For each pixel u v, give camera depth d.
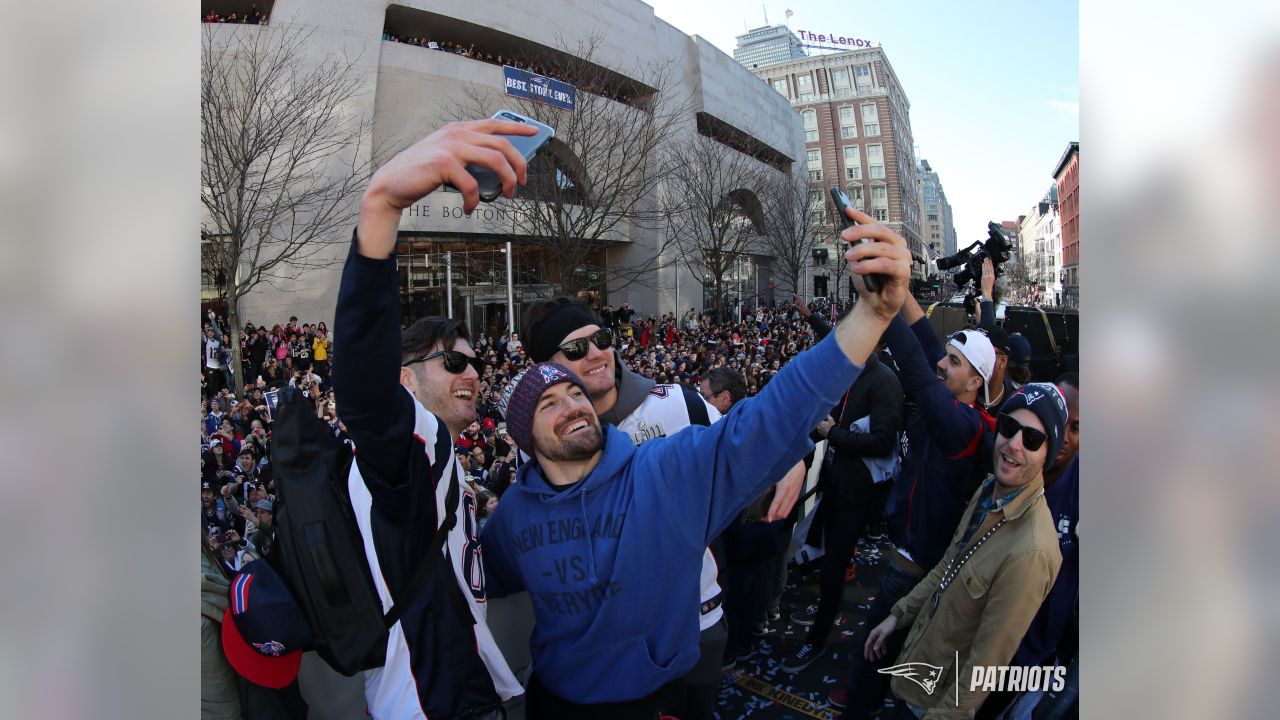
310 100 15.22
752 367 12.31
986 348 2.64
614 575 1.60
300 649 1.49
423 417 1.75
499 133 1.17
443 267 22.95
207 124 12.23
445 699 1.59
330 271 17.75
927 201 44.47
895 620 2.37
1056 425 1.88
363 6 19.14
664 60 28.42
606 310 21.58
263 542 2.04
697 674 2.14
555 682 1.73
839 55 38.31
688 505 1.57
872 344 1.36
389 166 1.17
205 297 16.83
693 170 25.19
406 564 1.57
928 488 2.54
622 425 2.41
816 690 3.12
